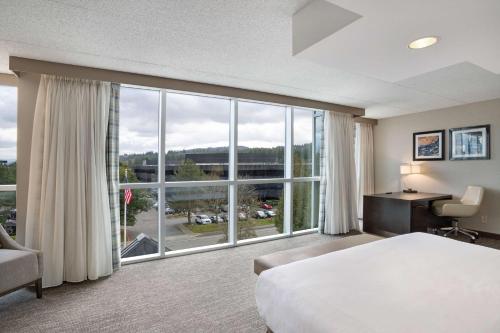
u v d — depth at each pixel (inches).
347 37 66.5
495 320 43.3
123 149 135.3
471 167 184.7
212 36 89.0
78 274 108.6
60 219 106.7
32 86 108.6
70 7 72.2
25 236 105.9
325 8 66.9
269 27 83.3
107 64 112.1
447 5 52.9
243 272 121.7
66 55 102.7
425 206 178.7
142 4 71.0
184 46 96.4
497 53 76.3
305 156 196.7
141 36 88.7
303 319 48.4
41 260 97.2
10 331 78.0
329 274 61.9
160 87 129.2
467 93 159.2
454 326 41.9
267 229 179.8
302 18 73.9
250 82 138.9
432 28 62.2
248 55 104.7
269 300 59.6
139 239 138.6
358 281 58.0
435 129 202.7
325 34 66.9
